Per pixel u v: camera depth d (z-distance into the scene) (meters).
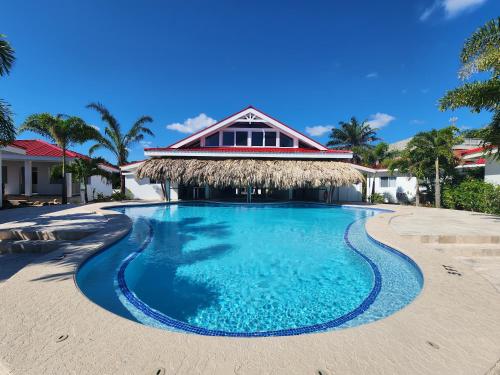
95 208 13.41
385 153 26.97
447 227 8.95
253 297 4.84
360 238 8.91
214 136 20.75
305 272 6.10
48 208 13.41
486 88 8.63
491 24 8.59
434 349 2.43
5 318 2.91
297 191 23.45
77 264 4.85
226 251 7.71
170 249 7.85
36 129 16.61
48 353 2.32
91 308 3.15
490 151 11.13
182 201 19.47
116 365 2.18
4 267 6.04
